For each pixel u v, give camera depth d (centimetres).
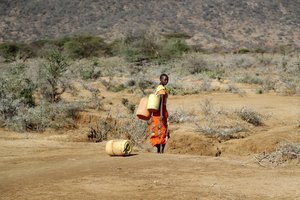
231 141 1385
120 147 1051
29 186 791
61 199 703
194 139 1405
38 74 2320
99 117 1738
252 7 11850
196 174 849
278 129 1468
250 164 950
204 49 8662
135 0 11725
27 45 7038
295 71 3347
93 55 6269
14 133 1533
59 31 10512
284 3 12238
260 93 2431
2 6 11425
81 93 2458
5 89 1928
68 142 1334
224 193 721
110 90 2647
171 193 721
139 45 4797
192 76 3306
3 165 1003
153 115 1166
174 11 11200
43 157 1082
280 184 775
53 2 11756
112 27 10281
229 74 3481
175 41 5122
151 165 933
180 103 2105
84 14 11238
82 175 855
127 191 739
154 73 3506
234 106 1944
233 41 9875
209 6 11562
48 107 1816
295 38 10419
